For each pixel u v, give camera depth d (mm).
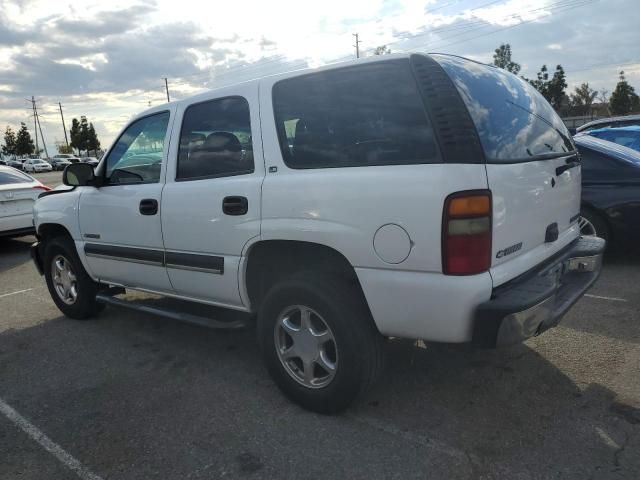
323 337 3076
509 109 3061
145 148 4082
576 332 4160
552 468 2576
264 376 3773
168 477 2689
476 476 2551
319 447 2861
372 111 2822
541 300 2645
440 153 2574
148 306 4277
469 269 2529
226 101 3492
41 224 5207
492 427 2947
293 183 3027
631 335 4051
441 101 2619
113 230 4328
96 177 4426
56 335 4871
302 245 3076
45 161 57062
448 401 3250
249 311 3529
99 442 3041
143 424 3207
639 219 5660
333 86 2996
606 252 6211
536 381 3432
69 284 5215
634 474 2506
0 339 4852
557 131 3572
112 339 4684
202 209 3535
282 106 3188
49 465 2852
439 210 2516
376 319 2822
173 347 4410
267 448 2881
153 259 4004
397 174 2646
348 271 2986
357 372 2949
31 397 3646
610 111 62281
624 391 3246
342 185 2820
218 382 3711
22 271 7762
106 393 3641
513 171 2738
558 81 55156
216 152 3535
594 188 5848
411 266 2635
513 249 2775
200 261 3625
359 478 2590
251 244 3275
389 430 2977
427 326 2668
